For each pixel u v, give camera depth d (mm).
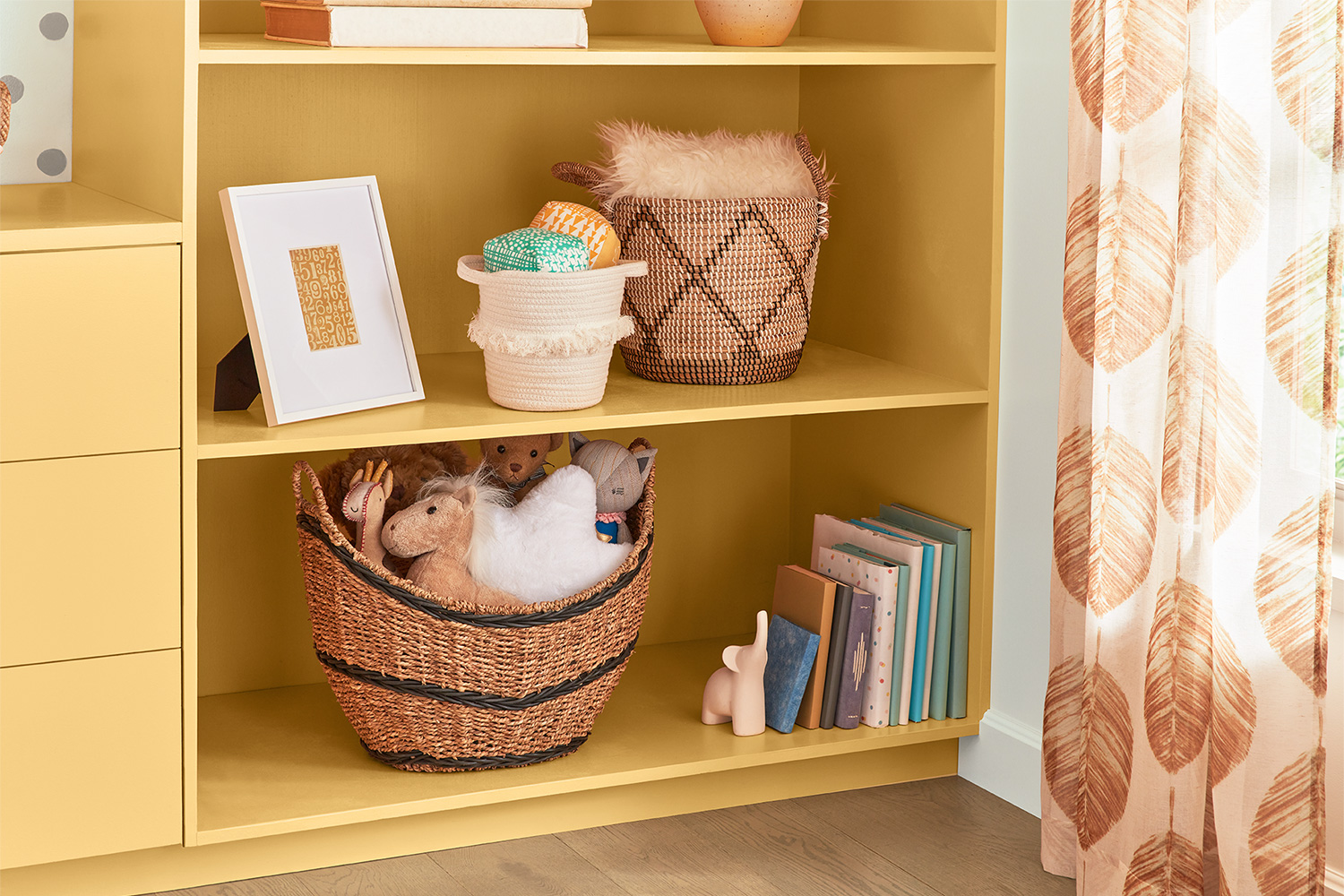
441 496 1731
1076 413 1717
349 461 1804
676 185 1895
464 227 2098
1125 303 1600
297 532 2076
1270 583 1442
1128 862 1625
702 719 1988
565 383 1740
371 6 1598
